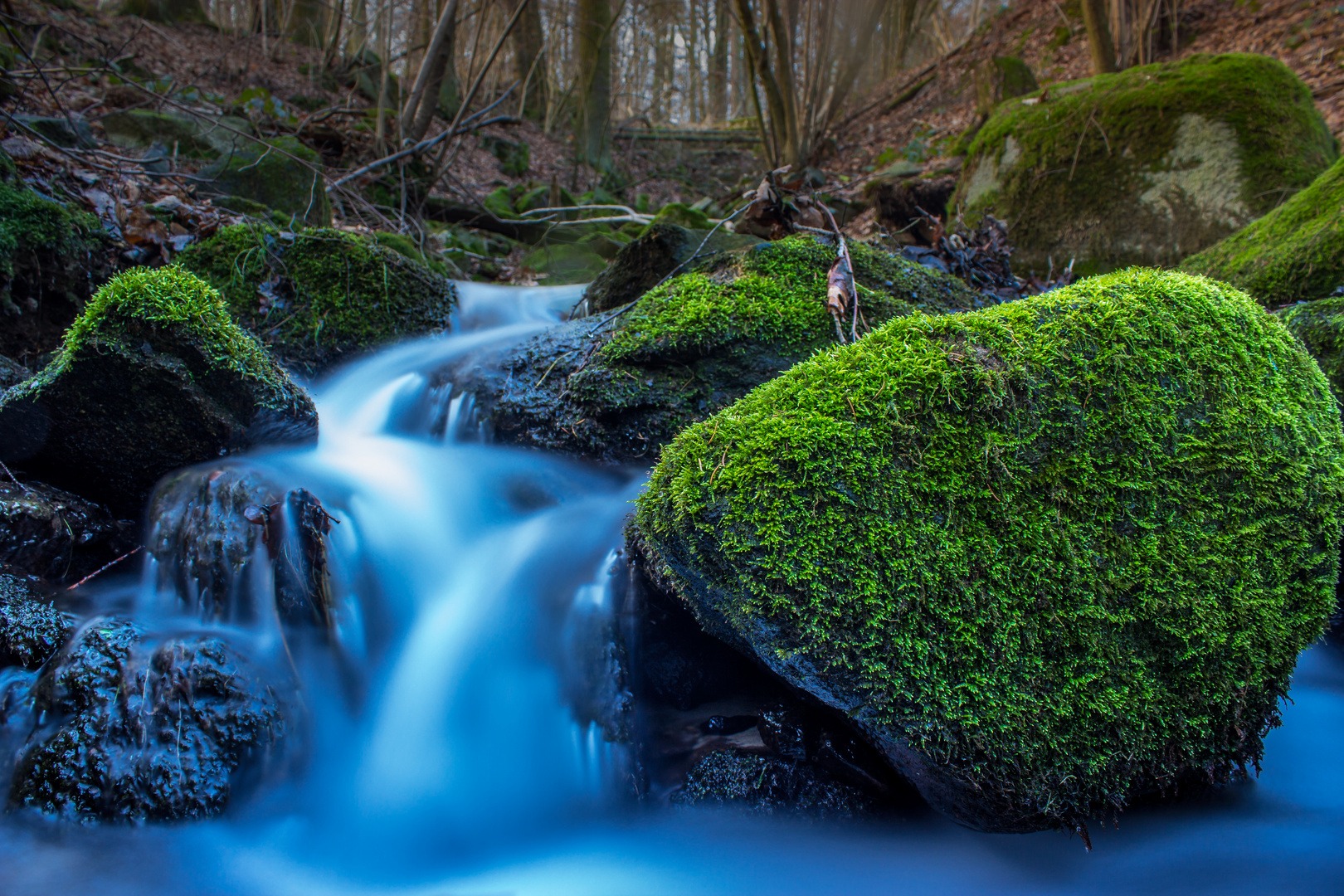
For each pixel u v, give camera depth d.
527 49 16.67
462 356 3.98
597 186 13.28
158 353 2.80
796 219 4.22
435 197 9.62
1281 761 2.37
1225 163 6.25
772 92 11.72
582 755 2.25
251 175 6.29
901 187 8.61
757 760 2.15
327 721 2.36
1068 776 1.78
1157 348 1.97
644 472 3.34
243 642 2.34
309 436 3.28
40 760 2.04
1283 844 2.08
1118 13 9.88
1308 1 9.49
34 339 3.89
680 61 23.12
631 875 2.03
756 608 1.77
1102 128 6.95
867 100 15.42
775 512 1.77
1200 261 5.13
